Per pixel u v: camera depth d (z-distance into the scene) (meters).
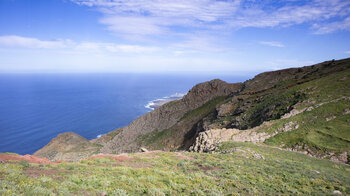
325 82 51.16
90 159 18.53
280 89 68.56
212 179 14.23
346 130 32.84
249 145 31.47
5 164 12.24
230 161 21.14
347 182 17.09
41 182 9.56
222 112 76.88
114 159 19.64
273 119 46.97
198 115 106.50
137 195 9.77
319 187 14.58
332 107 39.28
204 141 40.62
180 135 96.94
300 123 38.44
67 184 9.74
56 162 16.92
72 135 127.06
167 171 15.56
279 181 15.27
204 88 128.75
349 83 46.09
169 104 132.75
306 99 46.00
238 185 13.48
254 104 66.31
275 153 28.52
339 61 72.56
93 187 10.01
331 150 29.92
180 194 10.71
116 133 141.38
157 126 120.50
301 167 20.77
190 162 20.03
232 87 120.69
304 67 83.69
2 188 7.68
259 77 95.62
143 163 18.81
